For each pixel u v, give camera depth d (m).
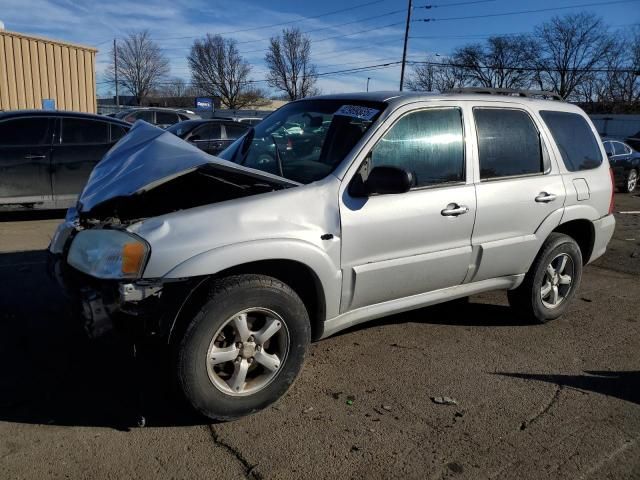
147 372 3.76
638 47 57.50
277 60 70.69
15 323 4.50
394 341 4.53
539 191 4.60
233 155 4.51
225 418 3.23
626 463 3.05
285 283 3.52
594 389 3.86
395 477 2.86
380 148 3.77
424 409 3.51
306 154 3.97
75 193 8.29
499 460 3.03
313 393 3.64
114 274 2.95
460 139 4.18
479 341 4.61
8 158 7.79
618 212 12.35
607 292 6.17
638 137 22.77
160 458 2.92
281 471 2.86
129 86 82.56
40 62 16.69
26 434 3.07
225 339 3.22
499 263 4.46
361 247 3.62
